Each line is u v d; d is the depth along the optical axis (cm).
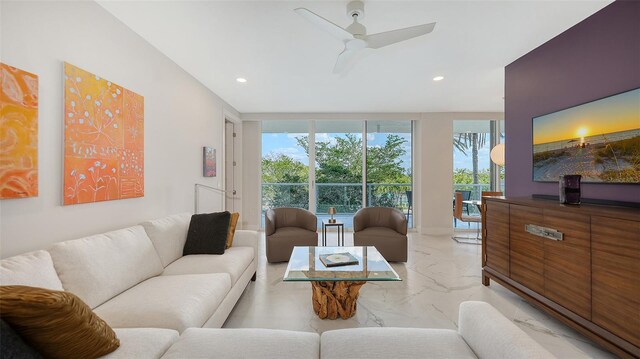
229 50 275
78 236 183
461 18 220
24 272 122
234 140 546
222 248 250
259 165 561
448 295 257
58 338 92
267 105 489
